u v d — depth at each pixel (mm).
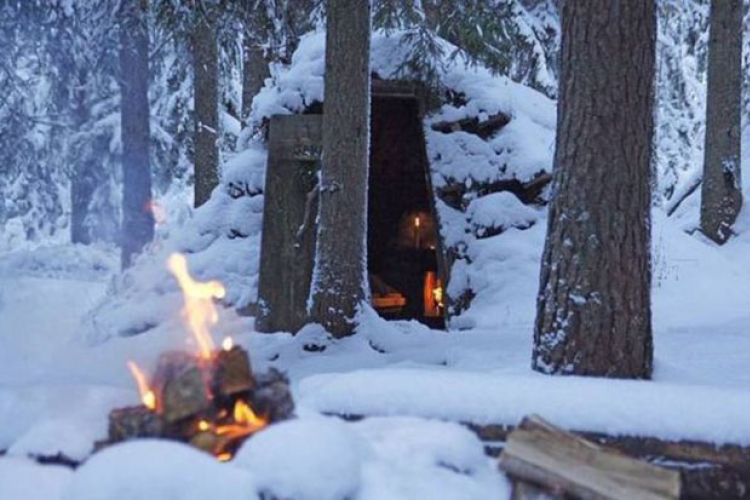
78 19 21297
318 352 8719
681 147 22516
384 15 11234
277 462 3607
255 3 11250
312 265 10266
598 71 5562
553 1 18422
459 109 12500
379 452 4066
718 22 14602
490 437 4441
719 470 4168
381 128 14266
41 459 4176
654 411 4297
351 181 9031
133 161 18266
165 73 23047
